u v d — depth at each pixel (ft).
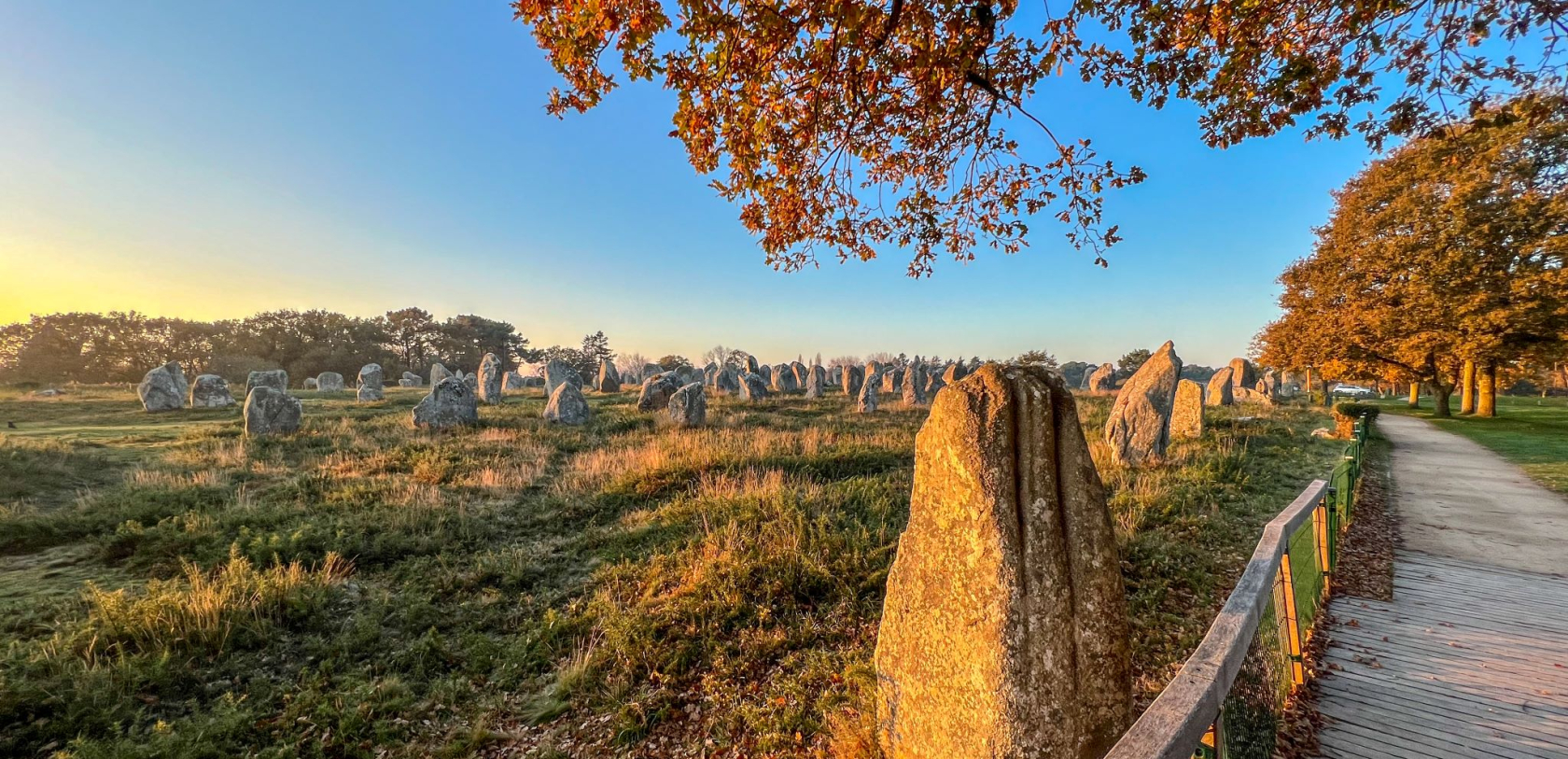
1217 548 22.21
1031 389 8.77
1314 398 124.67
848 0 10.71
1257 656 10.30
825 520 24.67
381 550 23.73
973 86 15.14
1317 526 18.12
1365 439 49.52
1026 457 8.61
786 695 14.69
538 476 37.58
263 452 42.73
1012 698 8.17
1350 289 81.10
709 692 15.17
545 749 13.46
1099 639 8.10
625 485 33.04
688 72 13.28
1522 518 27.07
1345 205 85.25
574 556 24.20
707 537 23.48
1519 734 11.24
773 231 17.13
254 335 176.14
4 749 12.22
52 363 148.05
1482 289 66.13
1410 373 81.97
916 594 9.84
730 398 90.12
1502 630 15.56
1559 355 64.03
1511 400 134.10
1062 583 8.25
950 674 9.07
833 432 49.88
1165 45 13.00
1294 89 12.21
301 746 13.32
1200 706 5.75
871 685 14.03
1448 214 68.85
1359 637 15.28
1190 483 30.71
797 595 19.56
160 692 14.44
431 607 19.43
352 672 15.98
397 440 48.62
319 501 30.07
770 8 11.23
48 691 13.55
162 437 50.29
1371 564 20.56
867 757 11.41
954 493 9.12
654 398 69.92
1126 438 37.29
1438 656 14.23
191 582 19.19
